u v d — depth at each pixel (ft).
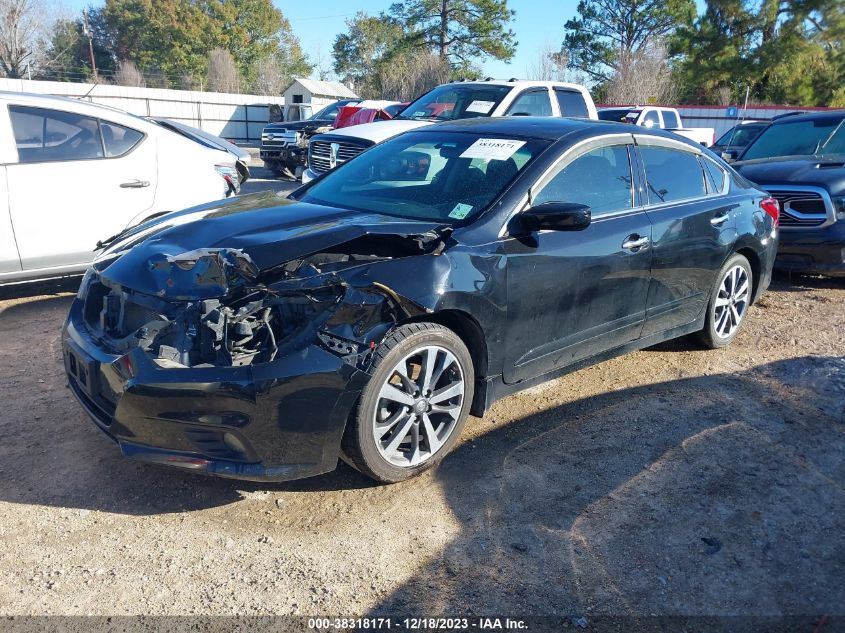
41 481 11.57
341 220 12.41
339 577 9.59
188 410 9.91
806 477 12.22
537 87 30.32
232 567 9.75
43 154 19.76
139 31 180.34
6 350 16.98
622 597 9.34
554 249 13.04
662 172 15.97
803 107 102.17
